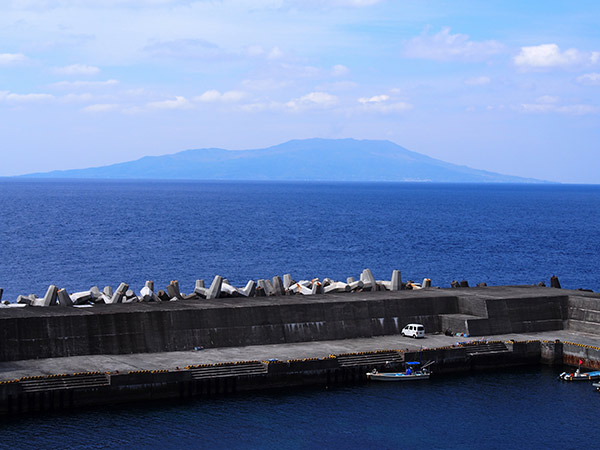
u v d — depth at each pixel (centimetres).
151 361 6769
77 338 6900
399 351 7456
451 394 6894
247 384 6688
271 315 7812
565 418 6322
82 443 5384
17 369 6291
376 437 5788
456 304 8888
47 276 13400
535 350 8088
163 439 5541
